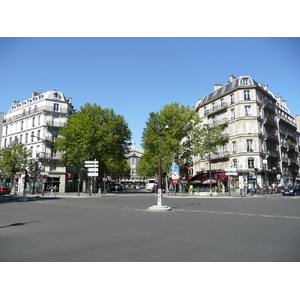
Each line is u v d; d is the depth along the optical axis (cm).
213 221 991
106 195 3772
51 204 2003
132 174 11838
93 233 755
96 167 3095
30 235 733
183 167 5622
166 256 508
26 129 5106
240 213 1274
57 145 4253
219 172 4519
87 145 3981
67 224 945
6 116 5722
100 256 511
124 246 590
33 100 5278
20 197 3244
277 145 5056
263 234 716
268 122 4581
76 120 3988
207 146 4094
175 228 832
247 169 4169
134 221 1012
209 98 5200
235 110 4462
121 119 4638
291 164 5581
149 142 4509
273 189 4006
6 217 1165
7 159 4006
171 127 4088
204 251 541
